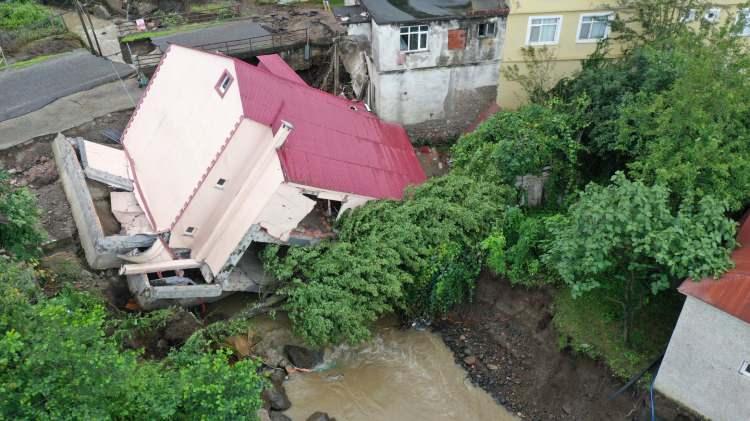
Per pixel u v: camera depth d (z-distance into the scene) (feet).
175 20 102.12
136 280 52.13
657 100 46.29
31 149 67.36
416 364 53.98
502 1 69.10
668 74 52.29
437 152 74.95
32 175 64.69
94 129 71.15
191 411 34.45
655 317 47.32
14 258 44.65
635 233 38.99
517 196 60.90
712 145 41.96
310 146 57.16
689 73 45.80
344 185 56.18
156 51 85.61
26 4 114.62
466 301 57.26
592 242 39.63
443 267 54.85
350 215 56.29
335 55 80.94
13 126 70.23
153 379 35.29
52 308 32.01
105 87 79.56
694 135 45.16
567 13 64.49
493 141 63.21
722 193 42.52
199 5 115.24
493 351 54.03
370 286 50.52
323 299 50.62
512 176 59.00
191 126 58.18
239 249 51.31
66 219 58.54
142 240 53.67
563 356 48.83
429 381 52.44
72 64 86.43
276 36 86.99
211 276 52.75
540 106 60.95
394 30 66.44
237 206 54.08
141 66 80.53
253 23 93.86
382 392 51.47
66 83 80.59
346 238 54.80
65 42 99.91
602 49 66.03
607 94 56.34
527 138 57.00
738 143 43.45
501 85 70.74
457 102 73.77
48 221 58.08
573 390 47.62
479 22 67.56
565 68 68.85
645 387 43.27
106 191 59.52
